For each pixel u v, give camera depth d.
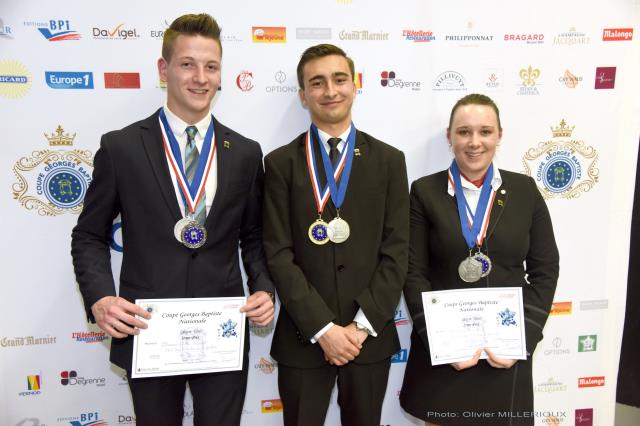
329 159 1.53
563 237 2.01
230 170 1.40
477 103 1.57
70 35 1.68
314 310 1.40
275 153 1.54
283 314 1.56
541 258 1.60
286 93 1.80
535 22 1.87
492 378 1.55
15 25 1.65
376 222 1.49
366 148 1.54
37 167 1.73
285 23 1.76
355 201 1.49
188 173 1.39
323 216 1.48
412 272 1.57
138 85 1.73
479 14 1.84
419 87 1.85
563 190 1.98
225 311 1.38
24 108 1.69
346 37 1.79
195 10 1.71
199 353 1.36
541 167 1.96
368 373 1.49
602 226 2.02
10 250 1.75
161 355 1.33
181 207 1.37
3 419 1.82
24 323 1.79
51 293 1.80
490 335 1.53
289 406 1.52
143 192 1.32
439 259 1.57
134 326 1.32
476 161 1.55
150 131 1.38
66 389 1.85
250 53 1.76
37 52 1.67
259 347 1.93
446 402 1.54
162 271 1.34
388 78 1.83
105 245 1.40
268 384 1.95
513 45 1.88
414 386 1.61
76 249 1.35
